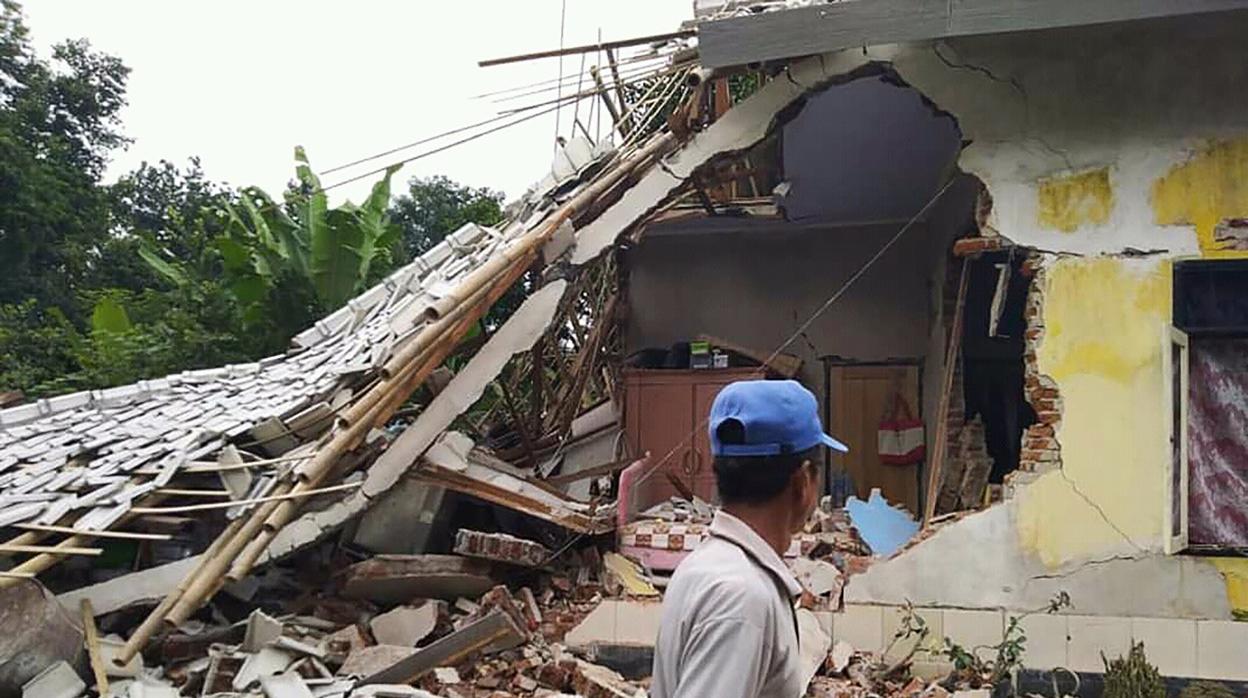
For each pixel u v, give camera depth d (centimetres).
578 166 853
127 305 1811
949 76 720
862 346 1142
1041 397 690
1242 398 673
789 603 194
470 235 966
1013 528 676
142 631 569
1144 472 666
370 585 669
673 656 184
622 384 1123
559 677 595
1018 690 646
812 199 1070
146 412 856
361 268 1343
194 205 3152
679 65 798
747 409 201
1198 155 680
